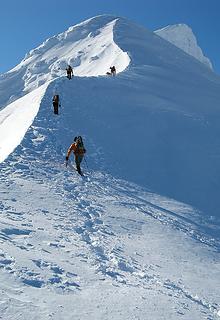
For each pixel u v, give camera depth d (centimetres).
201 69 15625
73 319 1178
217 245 3128
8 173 3359
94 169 4197
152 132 5825
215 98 10131
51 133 4812
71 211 2784
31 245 1788
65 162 4078
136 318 1298
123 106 6731
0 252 1527
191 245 2852
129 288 1605
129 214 3145
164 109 7056
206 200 4250
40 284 1369
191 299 1795
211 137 6366
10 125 7244
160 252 2505
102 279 1623
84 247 2044
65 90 6769
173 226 3186
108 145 4988
